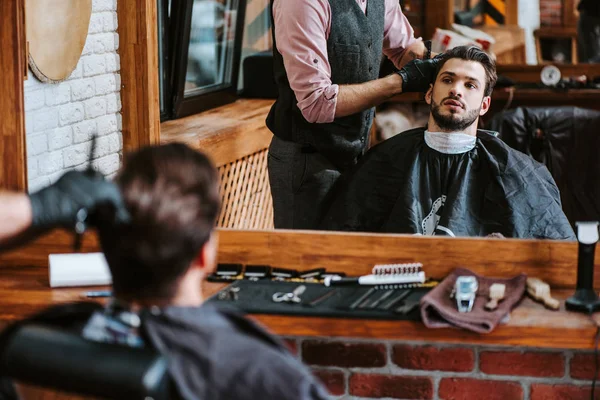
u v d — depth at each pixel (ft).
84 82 9.81
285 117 9.91
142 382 3.68
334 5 9.46
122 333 4.00
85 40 9.63
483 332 6.68
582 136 12.51
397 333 6.89
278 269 7.92
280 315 6.98
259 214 11.55
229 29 13.67
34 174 9.31
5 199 3.92
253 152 12.23
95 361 3.76
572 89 16.85
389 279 7.56
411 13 18.02
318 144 9.82
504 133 12.89
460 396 7.39
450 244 7.77
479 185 9.37
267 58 14.33
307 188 9.96
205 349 3.91
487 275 7.76
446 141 9.36
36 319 4.10
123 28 10.18
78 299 7.47
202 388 3.84
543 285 7.34
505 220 9.25
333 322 6.94
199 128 11.86
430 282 7.63
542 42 19.19
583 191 12.45
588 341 6.74
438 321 6.81
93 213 4.05
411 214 9.33
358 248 7.88
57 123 9.54
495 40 18.71
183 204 4.08
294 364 3.94
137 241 4.05
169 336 3.97
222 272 7.88
